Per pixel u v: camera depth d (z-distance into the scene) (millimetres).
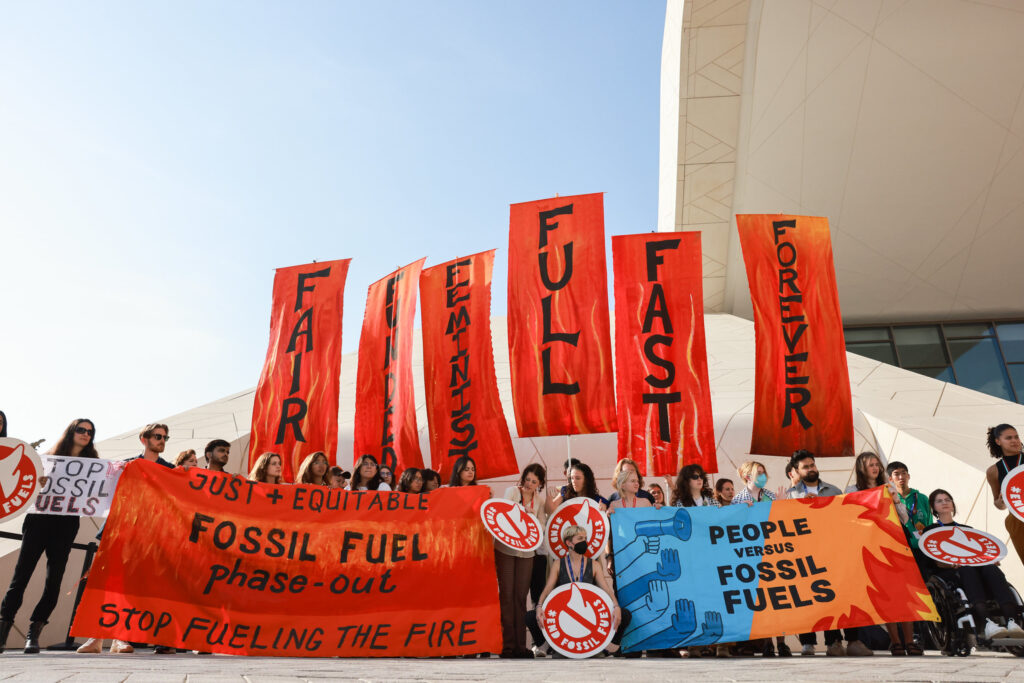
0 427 5367
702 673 3350
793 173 21016
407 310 10242
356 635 5332
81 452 6039
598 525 6039
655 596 5766
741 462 11164
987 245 20641
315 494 5930
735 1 18469
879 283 21656
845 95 19391
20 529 7609
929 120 19219
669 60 23906
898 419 10641
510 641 5809
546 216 9414
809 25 18484
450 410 9516
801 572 5723
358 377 10484
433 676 3119
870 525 5824
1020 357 20891
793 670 3492
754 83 19875
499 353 16719
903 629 5574
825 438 8711
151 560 5434
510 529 5812
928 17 17703
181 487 5738
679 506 6191
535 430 8828
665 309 8938
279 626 5320
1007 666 3617
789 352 9016
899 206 20562
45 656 4605
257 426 10047
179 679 2691
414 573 5648
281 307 10547
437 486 7441
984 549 5500
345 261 10523
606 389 8711
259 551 5602
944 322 22109
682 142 21422
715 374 14609
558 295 9109
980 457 8500
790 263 9328
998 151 19297
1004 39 17672
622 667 3908
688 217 22734
